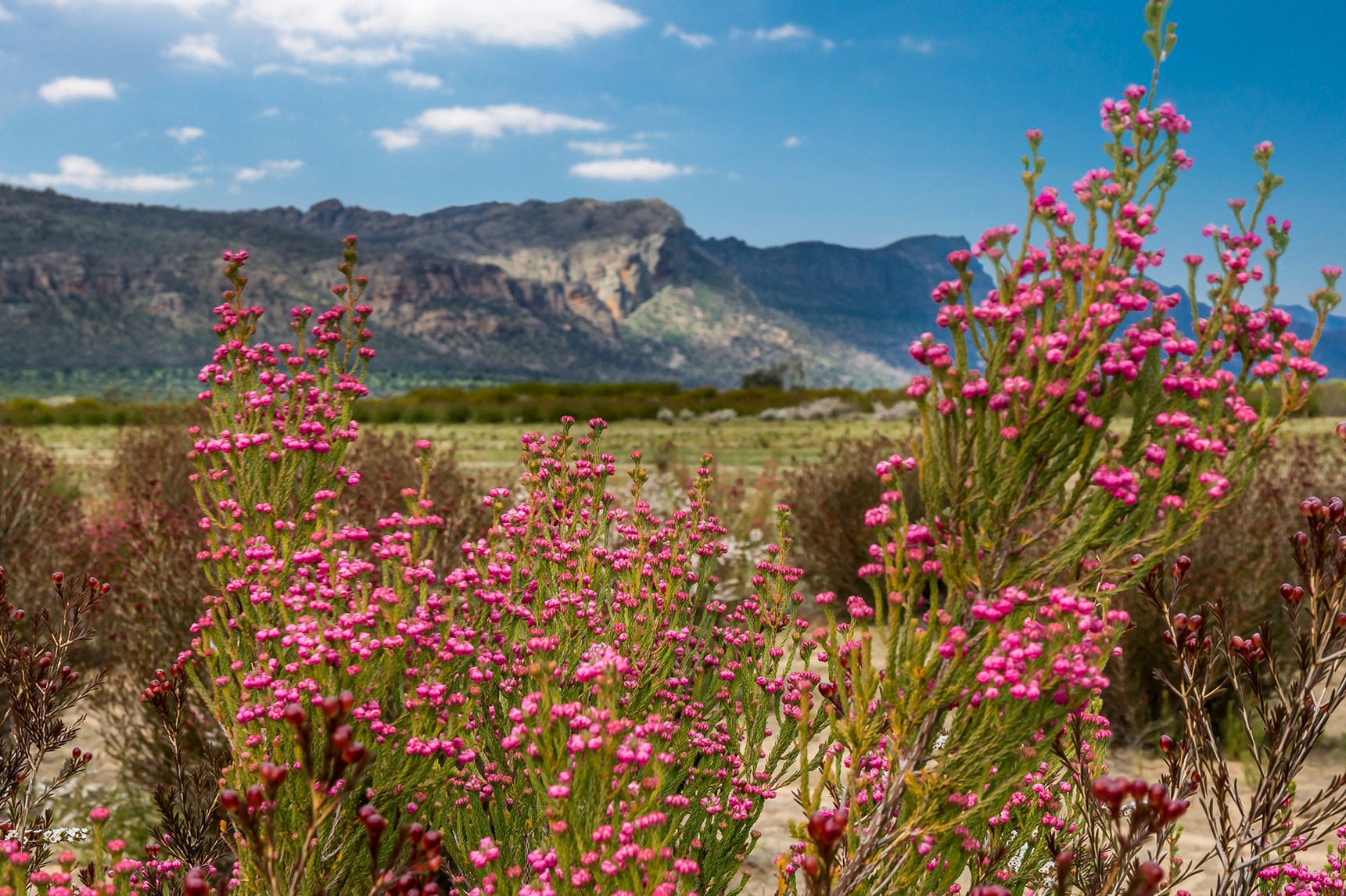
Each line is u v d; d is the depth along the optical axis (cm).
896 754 168
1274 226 158
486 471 1017
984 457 164
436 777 195
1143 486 161
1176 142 163
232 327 249
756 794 226
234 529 229
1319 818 191
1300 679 191
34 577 520
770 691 235
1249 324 161
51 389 16850
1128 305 159
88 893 146
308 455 244
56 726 240
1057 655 152
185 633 388
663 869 151
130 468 888
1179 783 208
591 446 277
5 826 206
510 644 230
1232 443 159
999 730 156
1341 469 801
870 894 171
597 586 261
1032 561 168
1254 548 550
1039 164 167
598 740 157
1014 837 212
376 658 200
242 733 192
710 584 270
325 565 223
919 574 170
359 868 194
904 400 3881
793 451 2136
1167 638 222
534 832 205
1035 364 166
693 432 3023
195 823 225
